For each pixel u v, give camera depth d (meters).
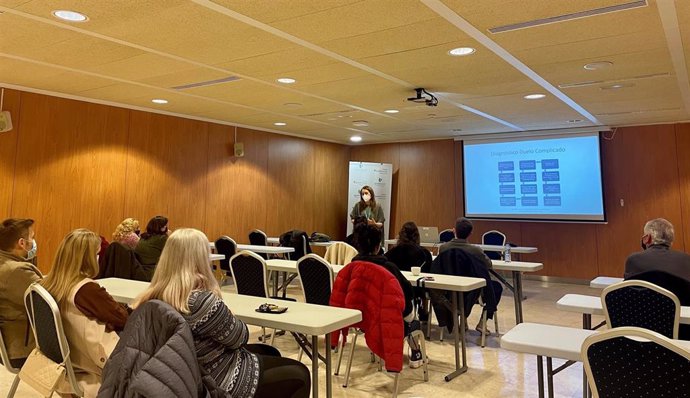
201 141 6.94
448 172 8.70
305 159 8.70
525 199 7.80
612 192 7.25
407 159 9.13
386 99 5.47
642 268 2.62
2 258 2.36
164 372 1.32
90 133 5.65
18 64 4.14
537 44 3.52
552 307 5.71
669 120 6.75
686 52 3.71
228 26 3.17
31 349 2.32
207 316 1.65
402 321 2.70
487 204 8.16
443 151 8.77
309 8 2.87
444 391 3.02
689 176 6.70
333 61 3.97
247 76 4.49
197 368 1.43
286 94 5.25
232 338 1.72
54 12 2.96
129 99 5.60
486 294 3.90
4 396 2.86
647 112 6.16
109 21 3.10
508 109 5.99
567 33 3.29
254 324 2.18
